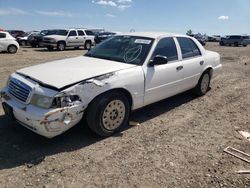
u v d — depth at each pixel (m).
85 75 4.18
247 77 10.05
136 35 5.64
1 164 3.65
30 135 4.50
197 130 4.98
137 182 3.37
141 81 4.80
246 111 6.11
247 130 5.06
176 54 5.80
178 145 4.36
